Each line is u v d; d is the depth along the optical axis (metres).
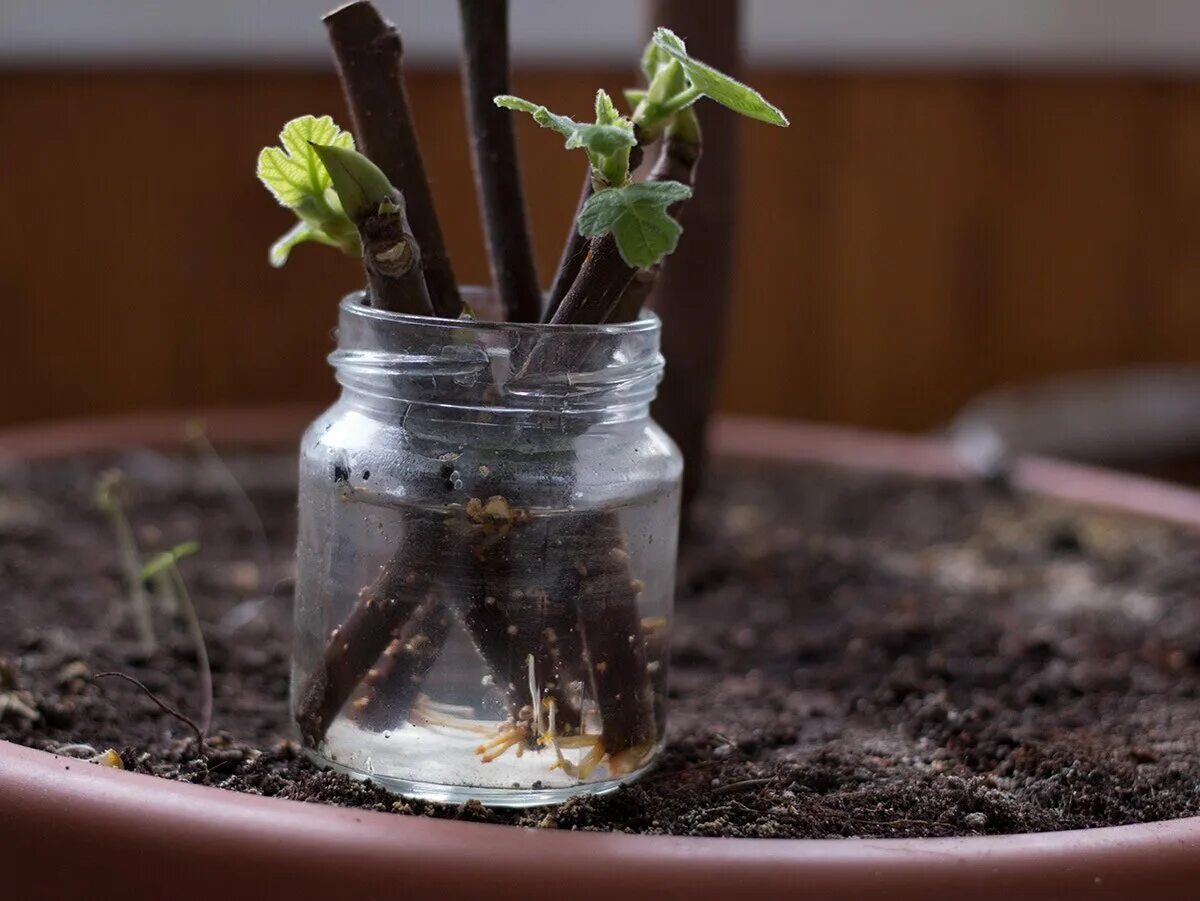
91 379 0.96
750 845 0.36
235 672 0.49
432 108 0.91
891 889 0.35
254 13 0.92
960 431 0.92
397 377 0.39
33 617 0.52
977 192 1.05
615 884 0.35
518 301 0.44
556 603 0.39
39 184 0.92
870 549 0.65
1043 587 0.61
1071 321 1.08
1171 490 0.69
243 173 0.94
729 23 0.52
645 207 0.37
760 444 0.77
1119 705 0.49
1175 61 1.05
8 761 0.37
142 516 0.66
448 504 0.39
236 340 0.97
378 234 0.38
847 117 1.02
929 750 0.45
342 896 0.35
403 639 0.39
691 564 0.60
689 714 0.47
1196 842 0.36
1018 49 1.03
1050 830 0.40
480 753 0.40
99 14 0.90
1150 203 1.07
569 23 0.93
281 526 0.66
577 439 0.40
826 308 1.05
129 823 0.36
